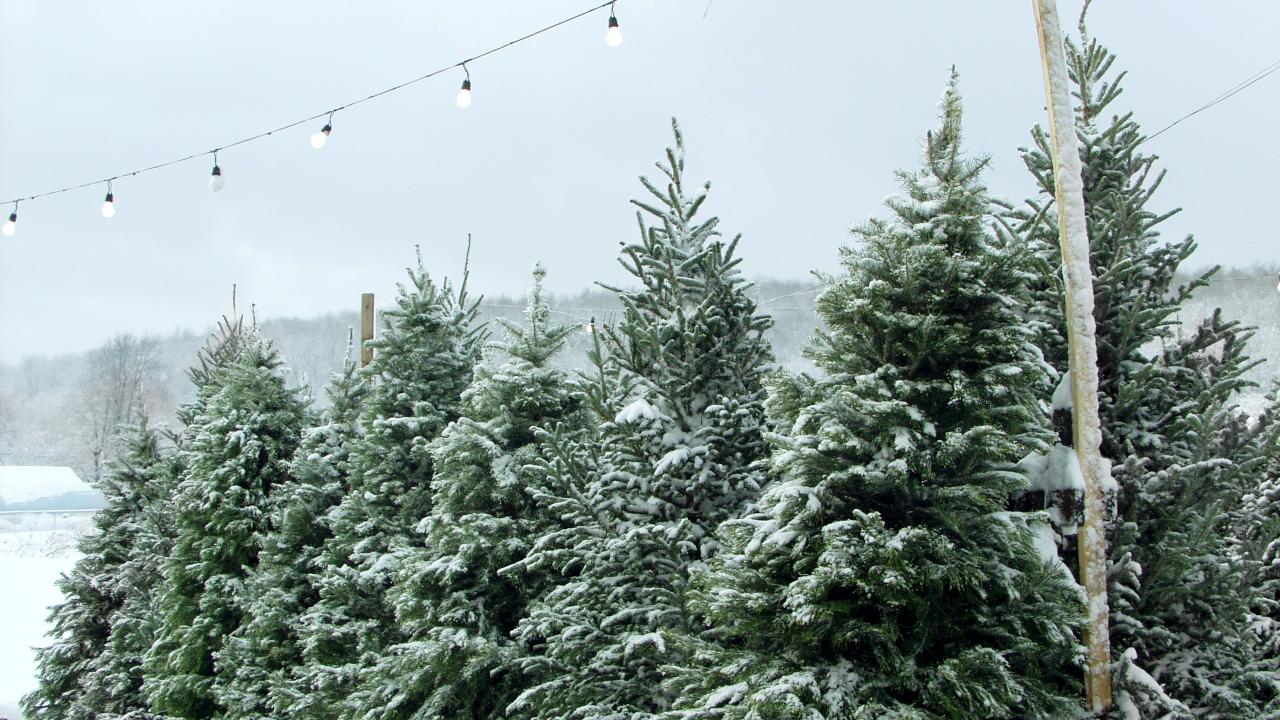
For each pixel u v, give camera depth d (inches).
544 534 284.7
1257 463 210.1
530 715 269.3
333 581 352.8
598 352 263.9
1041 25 188.2
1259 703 202.5
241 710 404.2
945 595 171.6
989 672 159.0
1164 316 215.3
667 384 256.1
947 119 181.5
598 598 244.8
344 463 434.6
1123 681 179.5
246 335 607.8
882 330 175.6
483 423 313.9
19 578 1218.6
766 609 179.0
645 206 270.7
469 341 402.0
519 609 300.0
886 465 168.7
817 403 181.8
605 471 270.2
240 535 479.2
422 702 287.7
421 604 295.3
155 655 509.0
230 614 473.4
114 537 670.5
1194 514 205.0
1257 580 228.2
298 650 408.2
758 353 275.0
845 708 163.5
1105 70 244.8
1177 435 221.0
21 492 1834.4
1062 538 187.0
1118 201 223.1
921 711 155.9
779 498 178.4
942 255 169.9
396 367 386.3
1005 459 179.0
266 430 509.0
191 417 670.5
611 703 226.7
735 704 174.9
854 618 169.8
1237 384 221.0
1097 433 183.5
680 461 245.1
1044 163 240.2
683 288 269.1
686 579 237.3
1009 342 171.8
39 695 647.1
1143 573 206.1
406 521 359.6
